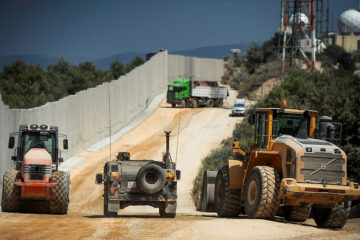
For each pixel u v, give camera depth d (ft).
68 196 209.87
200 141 583.99
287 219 200.95
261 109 198.49
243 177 202.59
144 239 119.34
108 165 192.13
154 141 594.65
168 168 191.62
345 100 373.20
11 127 315.58
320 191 170.81
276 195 177.06
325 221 186.50
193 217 201.36
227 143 551.59
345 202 184.96
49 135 220.64
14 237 119.55
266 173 179.32
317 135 195.31
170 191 188.03
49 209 207.82
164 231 135.33
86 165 460.14
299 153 172.65
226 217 210.38
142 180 182.91
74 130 497.87
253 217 181.98
